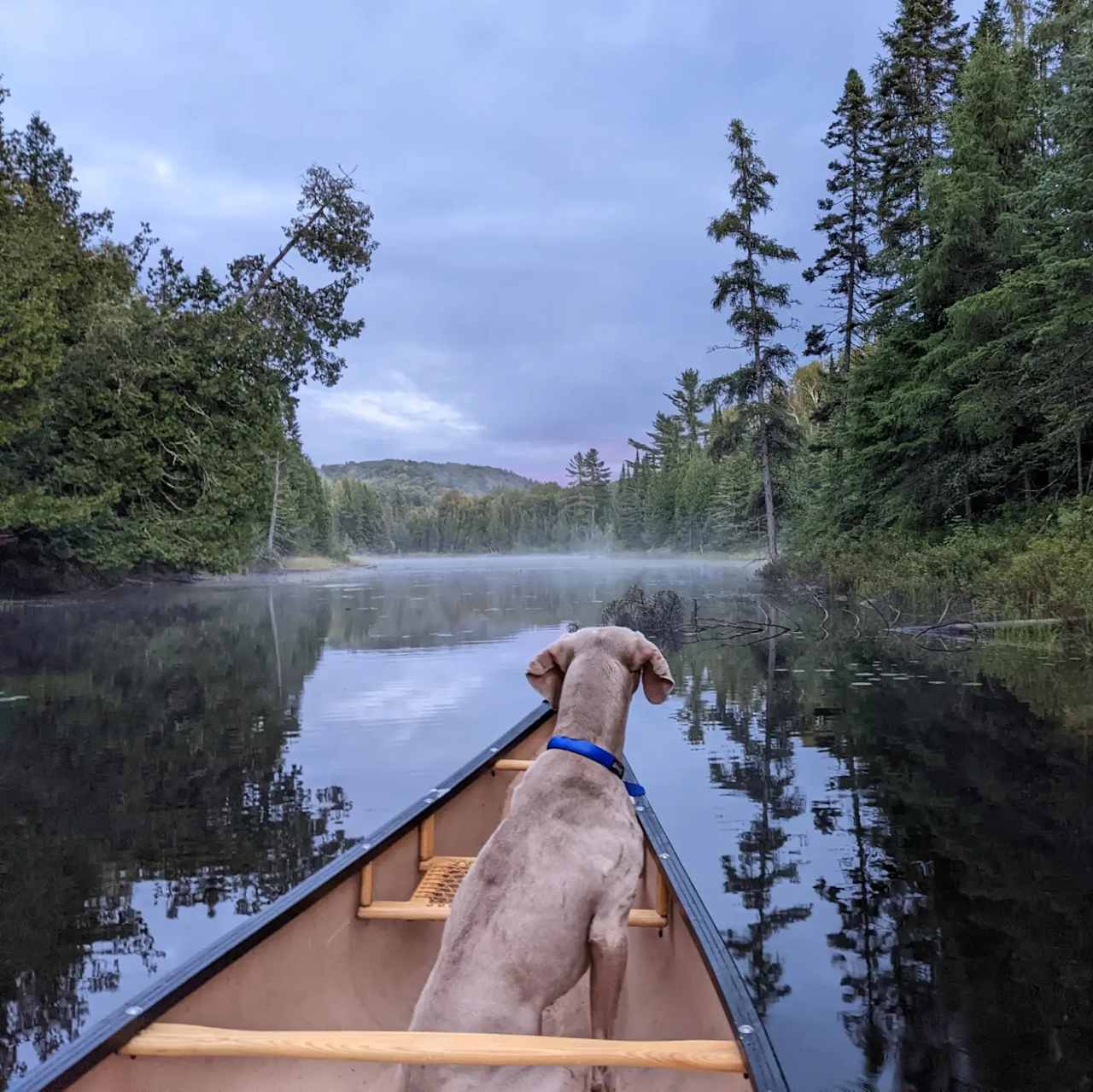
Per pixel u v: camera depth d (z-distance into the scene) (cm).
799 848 603
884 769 790
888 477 2666
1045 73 2506
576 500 14962
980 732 914
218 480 3244
